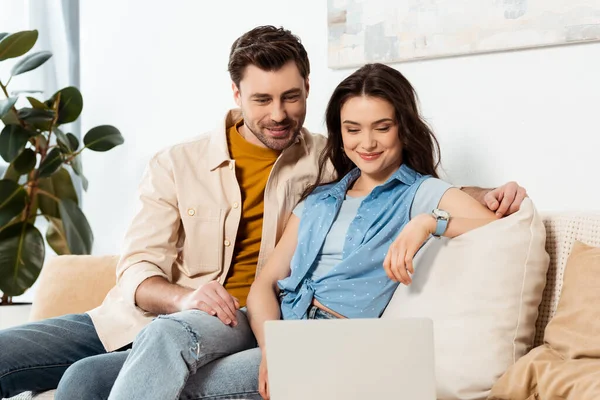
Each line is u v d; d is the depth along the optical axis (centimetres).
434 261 170
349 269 180
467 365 160
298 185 209
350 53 253
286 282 188
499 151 229
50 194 323
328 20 257
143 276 197
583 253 163
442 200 178
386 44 246
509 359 160
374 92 181
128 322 204
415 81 244
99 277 236
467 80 234
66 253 337
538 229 168
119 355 179
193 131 299
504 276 164
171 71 303
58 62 343
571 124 218
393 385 131
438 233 168
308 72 207
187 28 297
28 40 307
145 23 310
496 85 229
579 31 212
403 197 182
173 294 190
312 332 133
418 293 170
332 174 208
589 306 154
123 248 208
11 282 302
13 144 304
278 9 273
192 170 211
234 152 212
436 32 236
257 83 198
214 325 170
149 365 156
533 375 151
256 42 201
